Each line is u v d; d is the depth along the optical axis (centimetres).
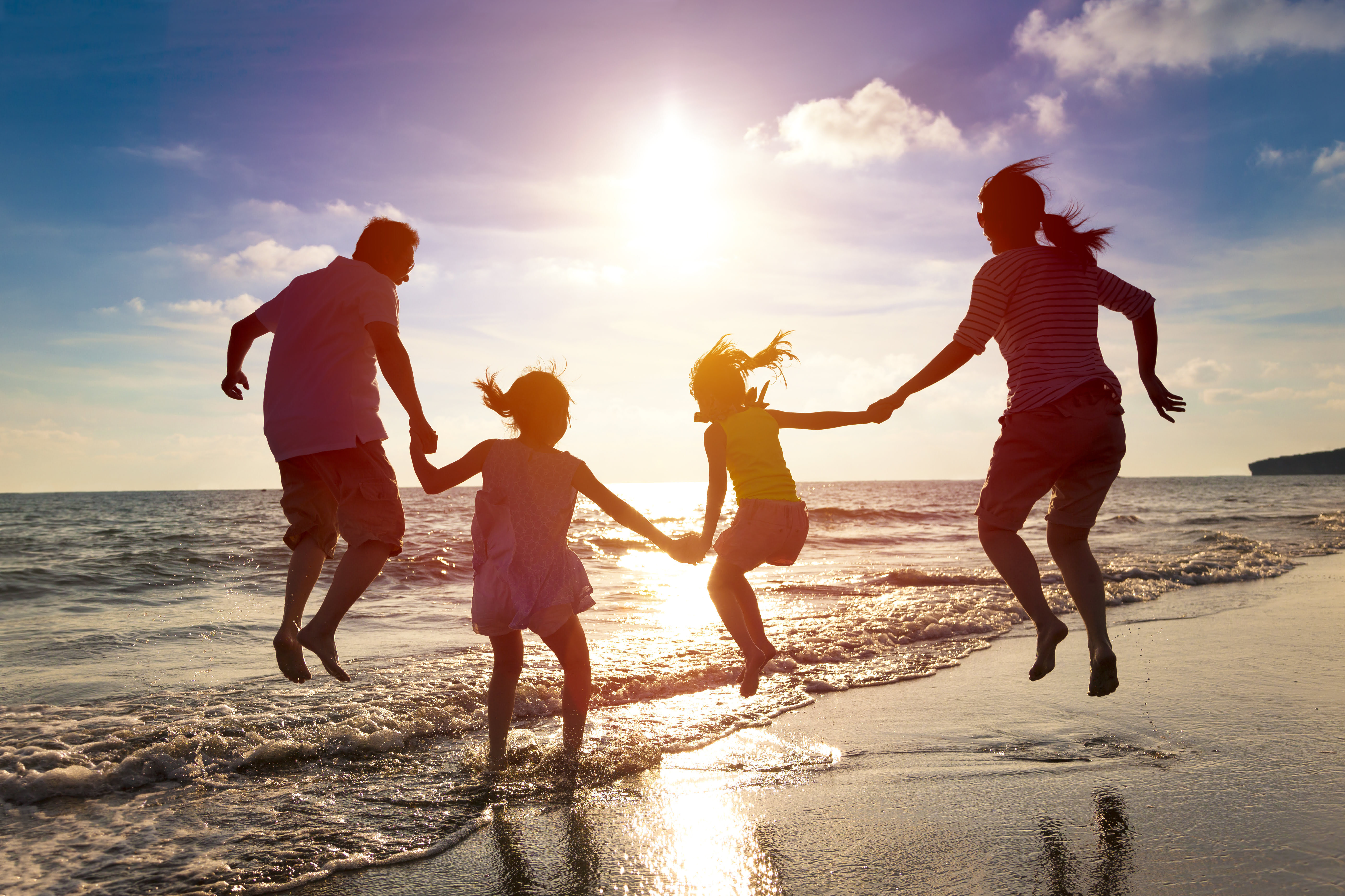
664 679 468
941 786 297
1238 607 720
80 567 1127
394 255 338
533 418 324
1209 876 216
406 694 424
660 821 269
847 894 213
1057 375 293
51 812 274
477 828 263
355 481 302
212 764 320
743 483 347
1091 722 374
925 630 625
